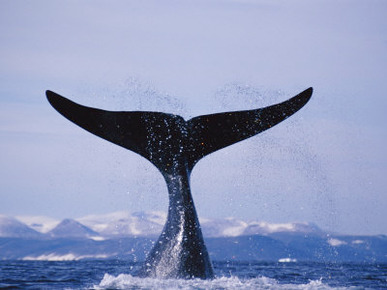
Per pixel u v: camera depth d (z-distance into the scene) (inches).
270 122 1573.6
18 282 1910.7
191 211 1530.5
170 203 1560.0
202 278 1472.7
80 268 2918.3
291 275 2394.2
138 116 1565.0
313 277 2266.2
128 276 1528.1
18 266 3326.8
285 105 1567.4
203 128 1589.6
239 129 1585.9
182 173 1576.0
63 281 1945.1
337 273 2632.9
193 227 1510.8
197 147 1600.6
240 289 1389.0
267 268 3329.2
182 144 1590.8
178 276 1462.8
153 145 1581.0
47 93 1513.3
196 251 1491.1
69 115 1523.1
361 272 2787.9
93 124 1542.8
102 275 2256.4
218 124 1588.3
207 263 1505.9
